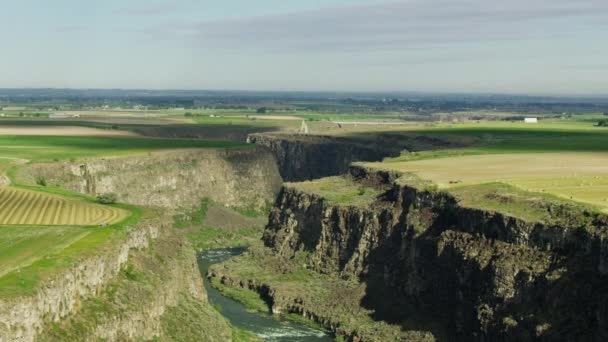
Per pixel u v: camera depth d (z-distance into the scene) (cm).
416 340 15062
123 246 12962
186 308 13962
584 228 13112
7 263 10788
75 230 13575
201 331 13400
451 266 15462
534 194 15750
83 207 16475
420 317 15838
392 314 16462
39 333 9369
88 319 10531
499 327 13412
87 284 11112
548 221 13900
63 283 10250
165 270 14062
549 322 12569
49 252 11575
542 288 13112
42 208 16025
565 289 12694
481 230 15112
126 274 12700
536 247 13812
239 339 14688
